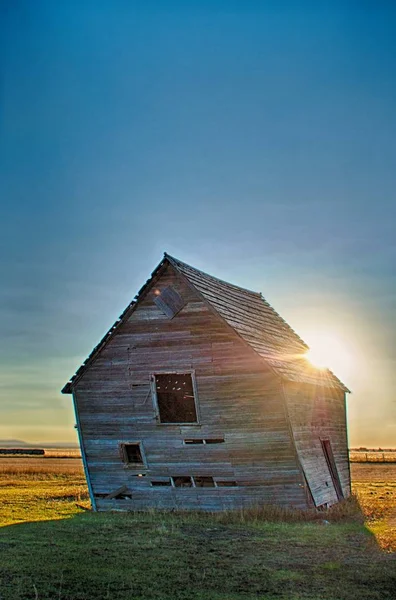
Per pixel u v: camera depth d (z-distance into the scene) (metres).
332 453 28.70
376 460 69.00
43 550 15.78
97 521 21.58
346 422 33.69
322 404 28.67
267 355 23.91
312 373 27.97
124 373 25.09
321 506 23.95
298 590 12.09
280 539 17.62
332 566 14.06
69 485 36.88
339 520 21.70
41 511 24.62
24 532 18.81
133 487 24.67
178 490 24.02
